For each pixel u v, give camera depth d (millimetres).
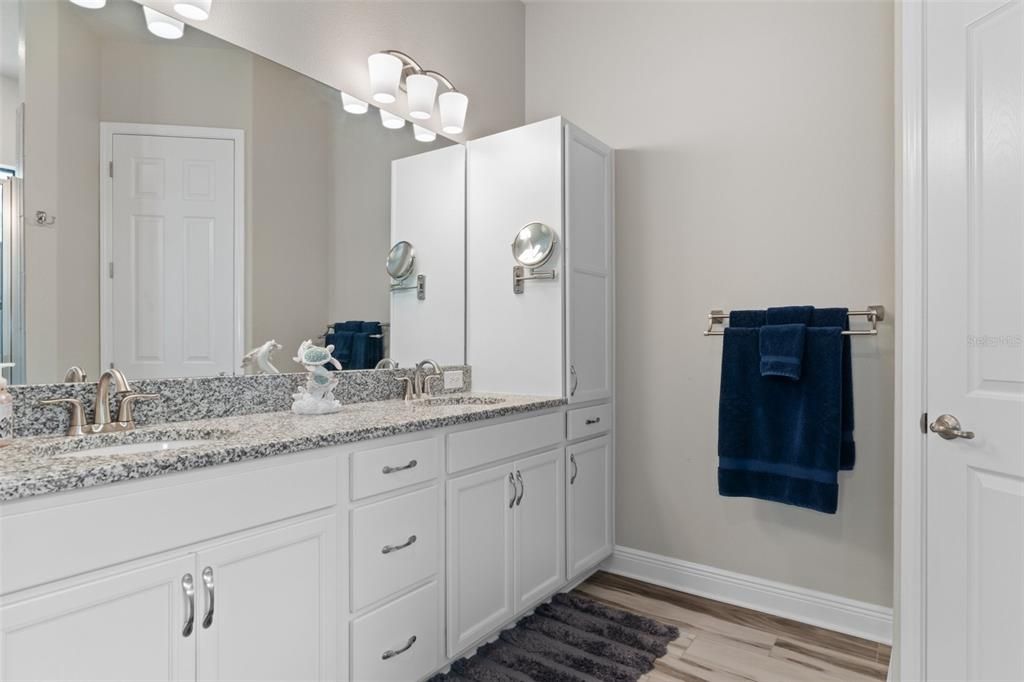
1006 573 1413
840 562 2209
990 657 1448
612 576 2725
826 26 2244
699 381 2529
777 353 2168
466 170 2682
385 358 2354
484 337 2604
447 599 1808
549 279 2402
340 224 2203
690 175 2553
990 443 1444
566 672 1881
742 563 2422
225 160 1854
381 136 2359
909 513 1649
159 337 1688
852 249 2178
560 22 2986
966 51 1511
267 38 1974
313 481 1424
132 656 1106
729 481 2281
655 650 2031
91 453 1363
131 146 1647
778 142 2338
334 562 1473
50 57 1490
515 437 2098
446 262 2590
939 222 1571
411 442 1692
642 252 2682
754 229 2389
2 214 1402
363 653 1539
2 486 938
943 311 1561
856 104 2180
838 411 2070
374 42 2332
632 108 2725
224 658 1247
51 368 1471
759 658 2002
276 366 1977
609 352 2699
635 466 2703
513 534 2080
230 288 1860
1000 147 1429
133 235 1646
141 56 1669
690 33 2564
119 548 1086
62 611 1016
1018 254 1390
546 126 2420
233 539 1264
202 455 1191
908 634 1651
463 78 2727
